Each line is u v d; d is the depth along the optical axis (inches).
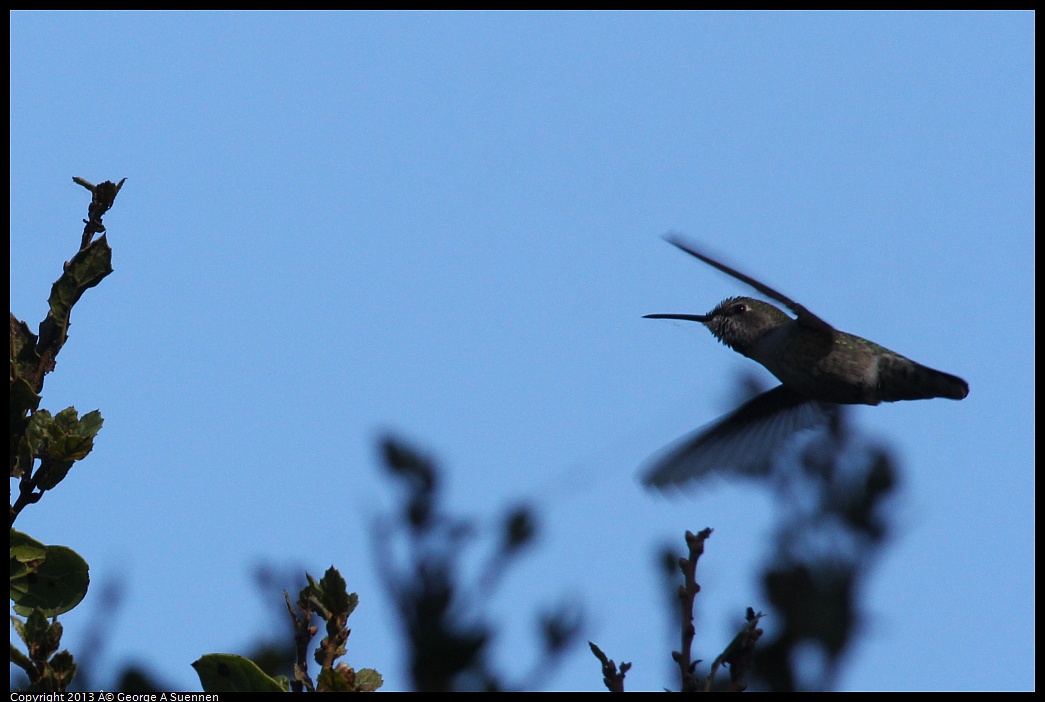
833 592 316.5
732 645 300.2
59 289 380.8
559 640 303.1
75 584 355.9
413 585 301.0
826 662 307.4
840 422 350.0
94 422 377.7
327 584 336.8
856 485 337.1
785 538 333.7
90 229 384.8
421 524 305.1
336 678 316.2
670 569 332.5
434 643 294.5
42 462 366.9
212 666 331.6
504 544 306.3
